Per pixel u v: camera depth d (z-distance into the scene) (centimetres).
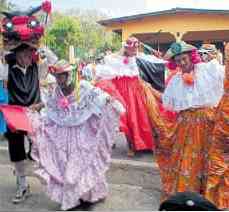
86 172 485
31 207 515
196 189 488
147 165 594
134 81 666
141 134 662
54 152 491
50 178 481
